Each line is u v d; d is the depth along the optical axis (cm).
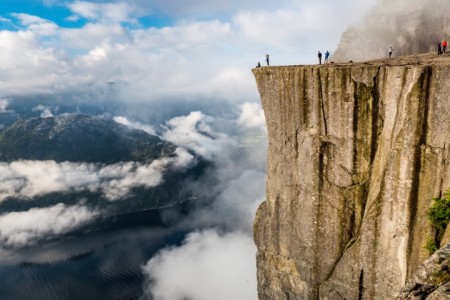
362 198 4341
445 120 3519
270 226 5288
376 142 4191
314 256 4781
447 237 3384
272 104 4891
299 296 5084
